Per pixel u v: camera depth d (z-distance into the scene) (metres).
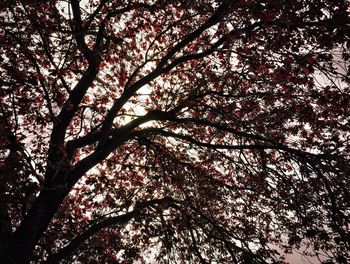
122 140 8.50
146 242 10.50
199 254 8.76
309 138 9.29
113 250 11.00
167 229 9.23
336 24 6.65
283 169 9.02
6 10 6.96
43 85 6.36
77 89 8.33
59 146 6.88
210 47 8.88
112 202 9.90
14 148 5.88
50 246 9.71
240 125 8.70
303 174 7.88
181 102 9.81
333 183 7.08
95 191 10.13
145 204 9.23
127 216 9.09
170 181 9.87
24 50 6.49
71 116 8.06
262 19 6.97
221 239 8.48
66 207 10.46
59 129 7.77
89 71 8.52
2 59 6.52
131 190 11.01
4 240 6.57
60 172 7.25
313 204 7.32
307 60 7.02
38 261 9.17
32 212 6.90
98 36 9.05
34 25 6.69
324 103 8.29
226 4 7.81
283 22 7.07
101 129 8.37
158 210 9.23
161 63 8.97
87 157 7.93
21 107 6.17
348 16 6.56
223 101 9.95
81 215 10.60
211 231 9.08
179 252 10.03
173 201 9.21
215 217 10.84
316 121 8.72
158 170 10.16
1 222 6.61
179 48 8.92
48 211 7.05
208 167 11.41
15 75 6.12
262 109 9.27
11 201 6.13
